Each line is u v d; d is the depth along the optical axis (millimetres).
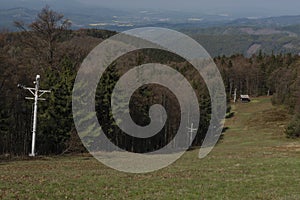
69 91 43656
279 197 16656
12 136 44469
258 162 28844
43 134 43156
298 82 84125
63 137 43406
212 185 19016
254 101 111438
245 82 127312
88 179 19906
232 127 74875
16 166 27562
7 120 41656
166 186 18625
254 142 58625
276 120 79125
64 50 47250
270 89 126625
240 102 110562
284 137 62562
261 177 21688
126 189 17688
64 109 43312
